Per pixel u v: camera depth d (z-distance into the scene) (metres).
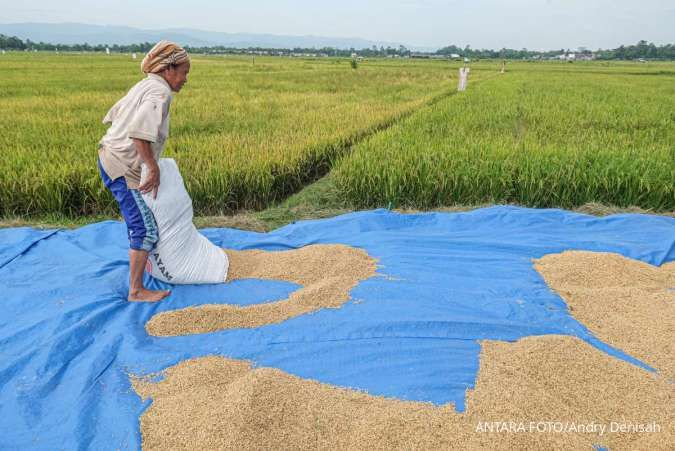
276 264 4.00
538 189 6.13
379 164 6.36
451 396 2.48
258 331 3.06
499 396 2.46
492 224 5.15
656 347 2.95
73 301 3.34
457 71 41.59
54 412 2.38
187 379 2.59
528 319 3.23
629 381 2.61
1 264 3.93
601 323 3.24
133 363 2.75
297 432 2.23
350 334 3.00
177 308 3.42
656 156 6.98
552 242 4.58
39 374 2.63
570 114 12.33
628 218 5.18
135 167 3.23
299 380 2.57
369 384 2.58
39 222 5.30
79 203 5.85
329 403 2.41
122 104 3.21
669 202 6.00
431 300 3.43
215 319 3.18
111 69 33.03
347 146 9.21
